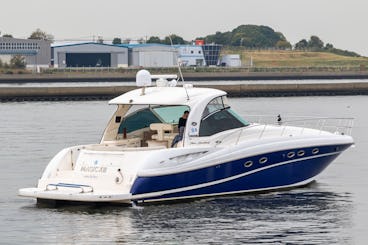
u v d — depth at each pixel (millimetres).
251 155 48688
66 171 46969
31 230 42094
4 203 48281
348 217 44562
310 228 42188
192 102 48281
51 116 124375
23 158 69938
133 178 45312
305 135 51375
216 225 42594
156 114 50344
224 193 48656
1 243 39906
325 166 53219
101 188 45781
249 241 39750
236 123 49531
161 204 46500
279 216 44594
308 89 188625
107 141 49594
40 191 45938
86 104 156875
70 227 42500
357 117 124062
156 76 51500
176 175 46219
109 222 43219
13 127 104438
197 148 47031
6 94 167375
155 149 46656
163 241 39781
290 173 51188
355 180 56250
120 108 50125
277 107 147000
